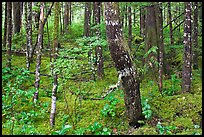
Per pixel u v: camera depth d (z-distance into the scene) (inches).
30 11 385.4
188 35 282.8
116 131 236.5
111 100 279.7
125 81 227.6
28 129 243.3
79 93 299.9
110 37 215.9
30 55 390.3
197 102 261.1
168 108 259.8
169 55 452.1
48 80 365.7
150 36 349.7
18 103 297.7
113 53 218.4
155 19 347.9
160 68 307.7
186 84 288.8
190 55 285.7
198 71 385.7
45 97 315.0
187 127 231.8
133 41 525.7
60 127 253.6
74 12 890.1
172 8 581.9
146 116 236.5
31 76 373.7
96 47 374.9
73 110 277.7
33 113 273.7
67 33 605.3
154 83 339.0
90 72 368.5
